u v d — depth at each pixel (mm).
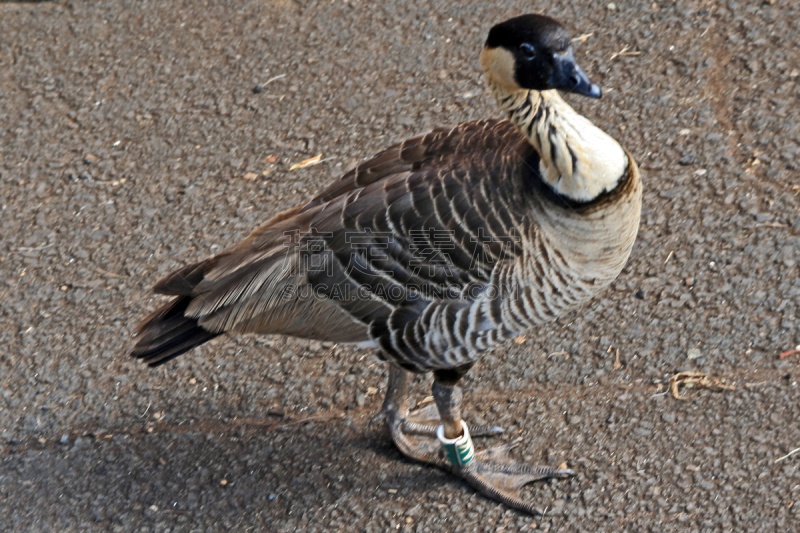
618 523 3305
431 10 3756
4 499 3383
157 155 3650
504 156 3275
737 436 3342
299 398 3438
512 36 3242
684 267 3469
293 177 3605
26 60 3771
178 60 3748
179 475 3389
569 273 3273
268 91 3699
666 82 3627
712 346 3408
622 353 3420
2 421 3439
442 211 3268
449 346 3285
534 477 3340
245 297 3285
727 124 3574
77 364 3477
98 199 3613
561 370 3418
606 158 3234
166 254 3555
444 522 3328
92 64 3758
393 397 3387
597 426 3371
